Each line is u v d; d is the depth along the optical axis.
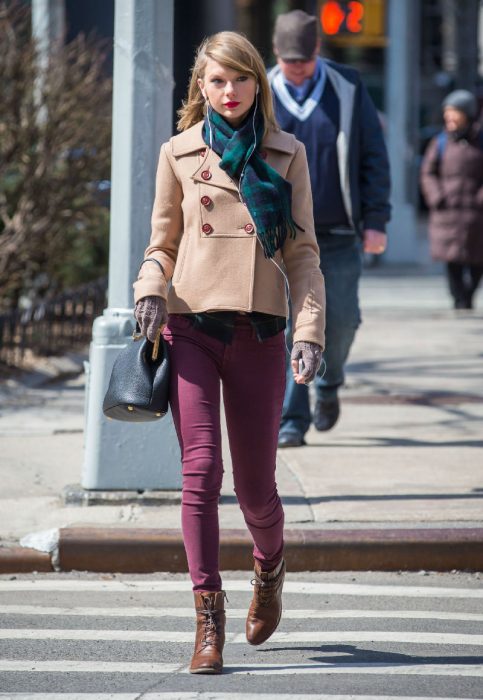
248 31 54.97
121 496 17.50
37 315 29.59
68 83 30.70
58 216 30.95
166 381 11.66
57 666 12.43
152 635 13.50
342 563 15.96
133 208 17.31
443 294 46.16
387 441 21.73
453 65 130.38
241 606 14.55
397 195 59.09
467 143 39.56
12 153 30.27
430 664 12.38
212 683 11.76
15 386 26.44
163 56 17.31
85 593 15.12
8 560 15.90
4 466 19.70
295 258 12.12
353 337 20.44
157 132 17.36
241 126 11.94
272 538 12.23
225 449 20.72
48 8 34.06
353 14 53.69
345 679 11.88
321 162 19.70
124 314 17.47
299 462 20.02
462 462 20.09
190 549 11.65
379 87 104.81
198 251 11.84
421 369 29.66
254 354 11.84
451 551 15.96
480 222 39.53
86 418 17.78
